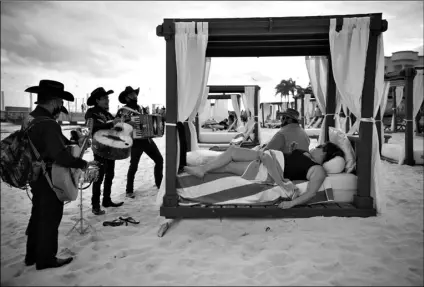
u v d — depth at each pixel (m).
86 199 5.14
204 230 3.71
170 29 3.95
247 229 3.71
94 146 4.16
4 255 3.09
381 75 4.10
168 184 4.07
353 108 4.05
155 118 5.23
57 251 3.12
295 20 3.93
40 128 2.65
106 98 4.58
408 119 7.85
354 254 2.98
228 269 2.75
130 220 3.99
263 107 30.08
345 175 4.25
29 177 2.63
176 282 2.54
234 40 4.73
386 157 8.70
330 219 3.90
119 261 2.93
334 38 3.97
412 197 4.91
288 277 2.58
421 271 2.66
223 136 13.09
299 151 4.32
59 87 2.80
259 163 4.16
